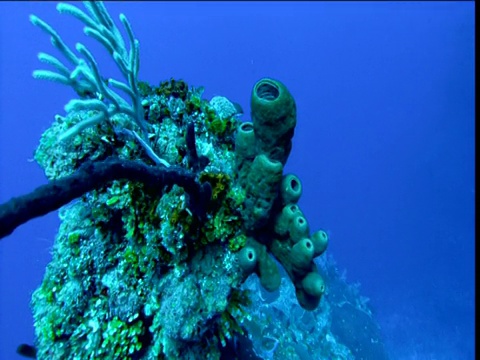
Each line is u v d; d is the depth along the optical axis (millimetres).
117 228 887
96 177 576
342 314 1948
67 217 911
